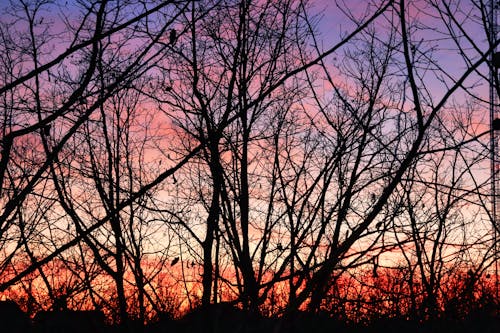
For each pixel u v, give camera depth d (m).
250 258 9.89
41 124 2.66
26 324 7.94
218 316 3.38
